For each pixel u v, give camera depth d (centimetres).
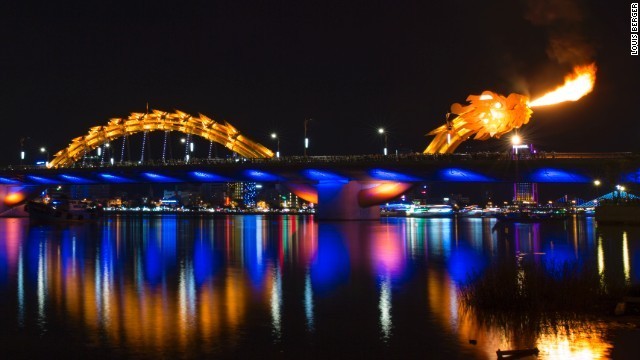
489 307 2877
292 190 14900
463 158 11688
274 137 15975
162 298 3231
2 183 18700
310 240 7650
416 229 10688
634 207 10025
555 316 2689
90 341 2403
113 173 16388
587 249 5978
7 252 5956
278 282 3784
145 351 2281
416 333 2491
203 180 15800
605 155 10650
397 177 12888
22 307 3002
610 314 2708
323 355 2234
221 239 7975
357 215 13988
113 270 4416
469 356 2205
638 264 4569
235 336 2467
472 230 10294
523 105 12850
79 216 15200
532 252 5756
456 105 13475
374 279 3894
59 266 4691
